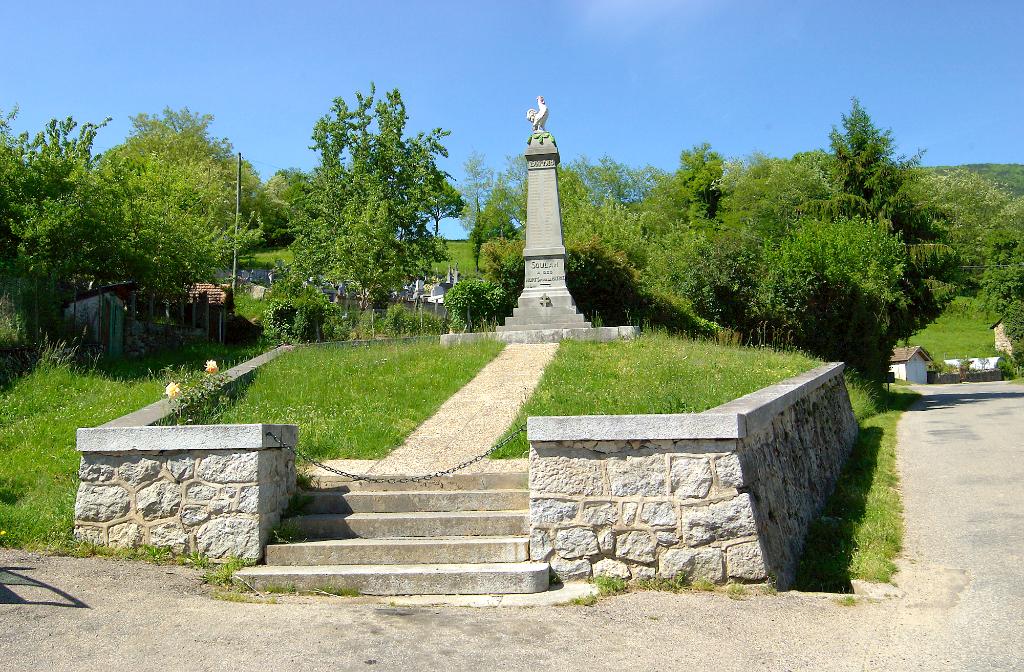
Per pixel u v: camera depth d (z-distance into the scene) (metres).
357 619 5.40
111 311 18.66
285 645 4.86
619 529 6.18
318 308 25.75
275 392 12.23
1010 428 17.59
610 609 5.61
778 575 6.40
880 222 29.02
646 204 69.50
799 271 25.86
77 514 6.89
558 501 6.29
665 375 12.95
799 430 9.81
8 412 12.21
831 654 4.73
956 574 6.64
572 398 11.35
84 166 20.52
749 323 26.91
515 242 29.47
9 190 18.70
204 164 46.34
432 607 5.72
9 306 16.16
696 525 6.08
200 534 6.70
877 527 8.28
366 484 7.97
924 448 14.77
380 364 14.42
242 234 28.31
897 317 28.70
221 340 24.84
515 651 4.77
